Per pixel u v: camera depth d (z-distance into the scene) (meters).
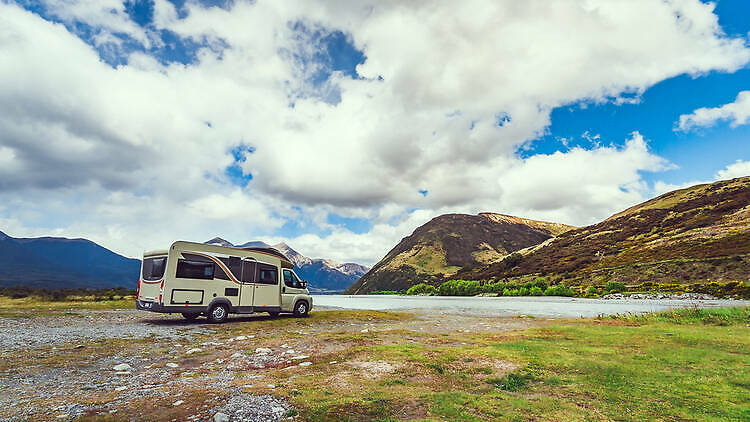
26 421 4.57
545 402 5.46
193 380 6.76
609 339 11.26
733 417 4.90
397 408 5.10
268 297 17.33
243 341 11.23
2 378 6.73
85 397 5.63
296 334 12.69
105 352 9.33
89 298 27.44
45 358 8.47
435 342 10.89
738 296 40.03
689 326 14.45
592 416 4.91
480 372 7.28
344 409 5.02
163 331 13.10
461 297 62.00
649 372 7.25
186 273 14.96
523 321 17.62
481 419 4.75
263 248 18.23
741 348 9.69
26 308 20.39
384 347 9.77
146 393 5.80
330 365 7.80
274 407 5.08
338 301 45.34
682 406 5.34
